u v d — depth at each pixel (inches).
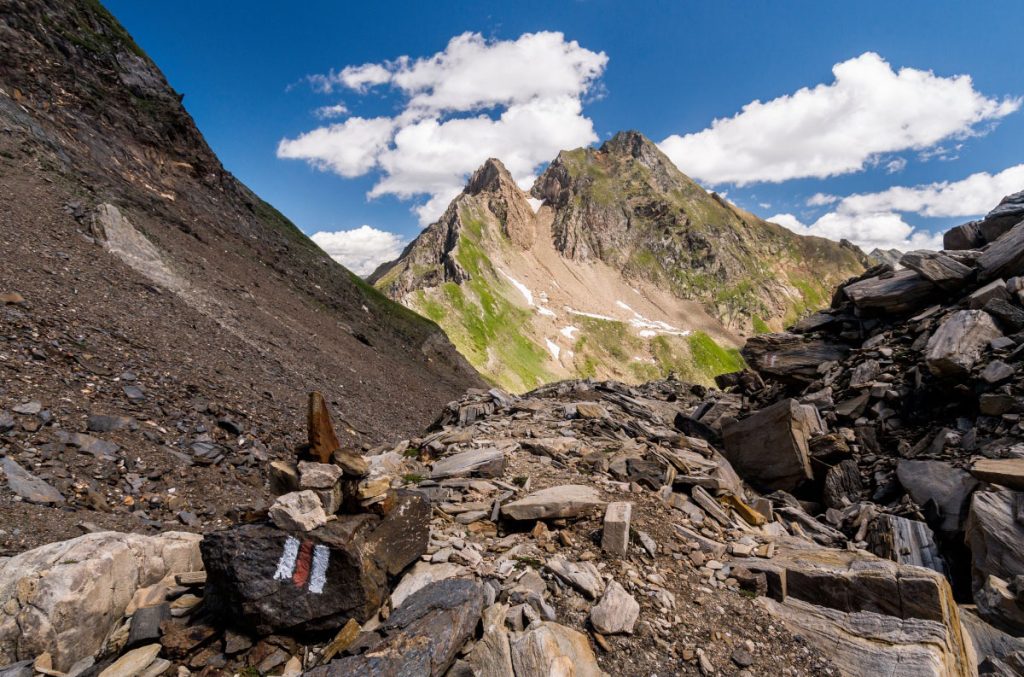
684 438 601.0
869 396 626.2
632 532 344.5
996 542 362.6
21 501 334.6
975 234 792.9
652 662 240.4
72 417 476.1
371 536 261.4
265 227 2645.2
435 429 759.7
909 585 274.2
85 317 729.6
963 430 515.5
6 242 826.8
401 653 206.2
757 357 841.5
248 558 227.0
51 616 200.1
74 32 1879.9
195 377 768.3
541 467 477.7
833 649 261.6
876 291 757.3
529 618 250.4
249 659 219.5
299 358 1446.9
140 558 249.4
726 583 309.4
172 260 1336.1
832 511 506.3
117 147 1768.0
